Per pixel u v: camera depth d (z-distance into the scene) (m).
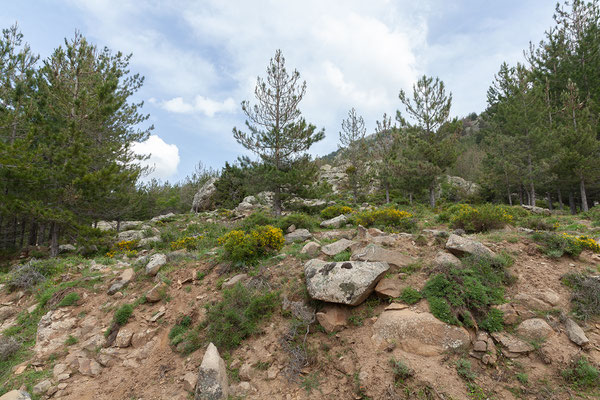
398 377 3.92
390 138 28.20
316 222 14.35
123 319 6.56
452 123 23.27
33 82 16.08
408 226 11.03
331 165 44.72
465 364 3.97
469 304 4.82
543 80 29.31
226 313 5.68
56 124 15.06
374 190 32.59
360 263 5.73
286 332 5.25
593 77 25.88
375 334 4.65
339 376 4.29
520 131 24.38
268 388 4.45
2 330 6.92
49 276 9.11
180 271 8.21
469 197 28.39
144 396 4.79
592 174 20.48
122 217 21.86
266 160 17.70
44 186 13.49
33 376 5.48
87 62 16.23
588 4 27.55
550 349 4.01
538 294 4.96
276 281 6.70
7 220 16.39
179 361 5.36
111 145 16.94
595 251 6.28
